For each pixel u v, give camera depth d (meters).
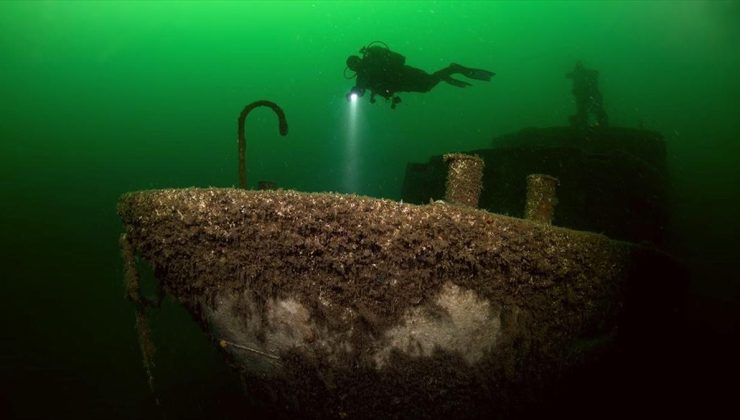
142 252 2.15
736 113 13.23
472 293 2.02
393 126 26.78
